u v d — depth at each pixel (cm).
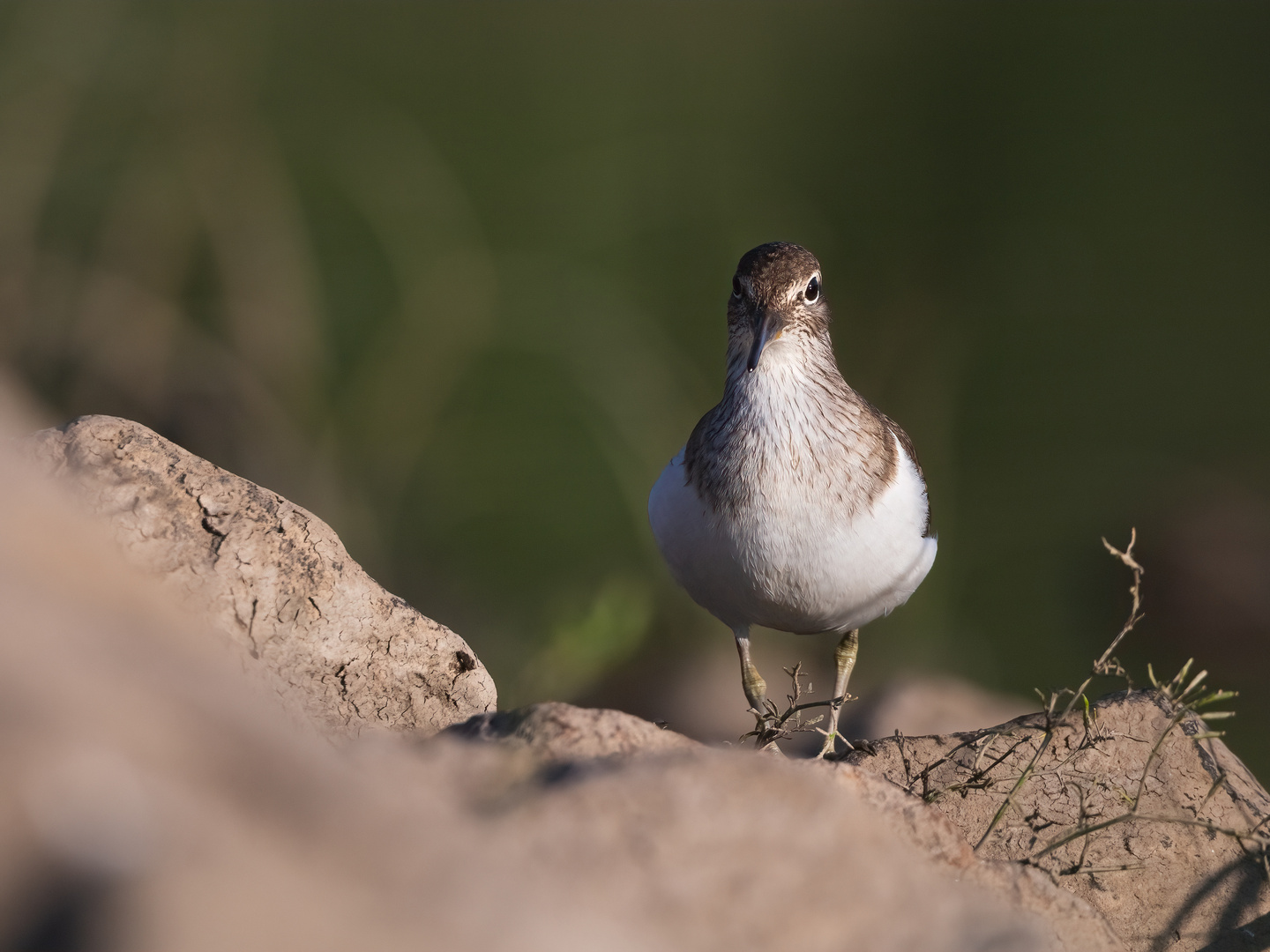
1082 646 1413
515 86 2175
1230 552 1437
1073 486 1585
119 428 526
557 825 344
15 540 313
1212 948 529
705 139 2112
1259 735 1181
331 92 1941
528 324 1695
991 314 1845
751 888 349
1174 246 1959
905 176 2130
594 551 1500
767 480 689
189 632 371
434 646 554
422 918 253
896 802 412
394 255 1680
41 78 1546
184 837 234
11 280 1414
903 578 731
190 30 1645
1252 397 1695
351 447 1533
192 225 1509
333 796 276
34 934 211
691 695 1261
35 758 228
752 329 718
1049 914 397
